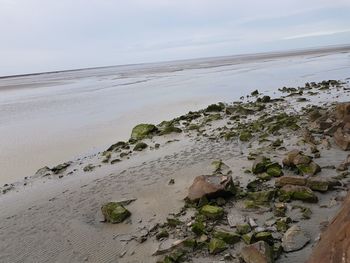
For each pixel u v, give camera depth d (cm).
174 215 1072
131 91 5144
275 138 1700
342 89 3162
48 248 1002
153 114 3028
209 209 1019
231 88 4434
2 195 1482
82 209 1232
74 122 2948
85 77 12450
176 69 12194
